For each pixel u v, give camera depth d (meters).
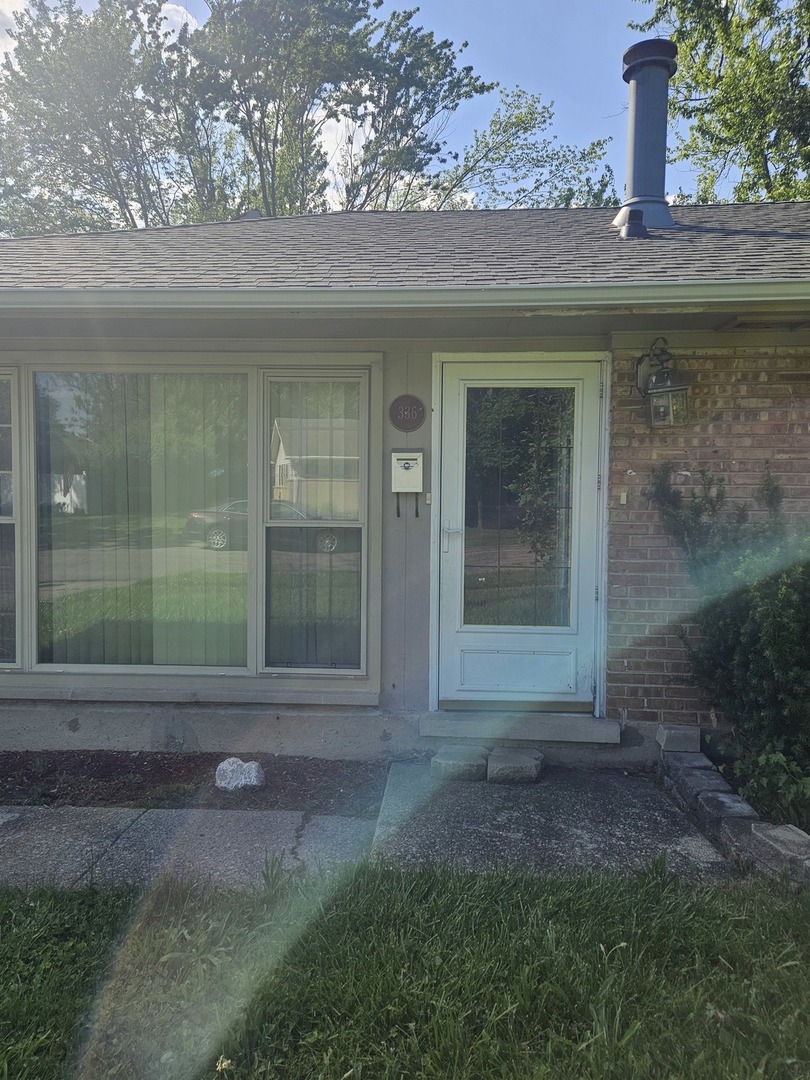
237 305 3.97
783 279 3.76
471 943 2.68
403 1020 2.35
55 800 4.22
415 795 4.19
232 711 4.88
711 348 4.52
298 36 23.53
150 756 4.85
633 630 4.66
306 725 4.85
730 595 4.20
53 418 5.03
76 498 5.07
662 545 4.62
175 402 5.01
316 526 4.94
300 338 4.80
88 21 22.98
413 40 24.95
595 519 4.80
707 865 3.39
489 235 5.73
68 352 4.88
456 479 4.86
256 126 24.66
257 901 2.98
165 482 5.05
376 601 4.86
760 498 4.50
